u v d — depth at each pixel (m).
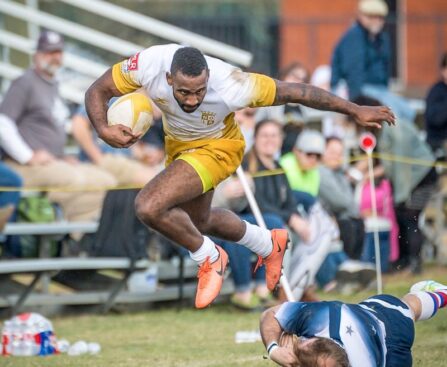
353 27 34.69
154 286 27.50
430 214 35.34
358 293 27.77
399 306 15.77
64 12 55.53
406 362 15.44
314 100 16.34
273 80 16.23
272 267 18.14
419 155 31.05
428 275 31.22
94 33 41.47
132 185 28.33
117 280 27.58
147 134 28.94
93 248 26.88
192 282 29.30
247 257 26.44
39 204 27.80
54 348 21.41
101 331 24.05
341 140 29.94
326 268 28.31
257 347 21.25
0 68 40.34
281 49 53.41
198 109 16.02
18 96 28.80
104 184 28.55
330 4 58.38
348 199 28.80
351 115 16.59
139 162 29.69
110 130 15.98
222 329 23.97
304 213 28.14
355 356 14.62
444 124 32.97
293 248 26.34
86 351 21.25
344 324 14.80
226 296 28.62
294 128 30.27
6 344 21.30
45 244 27.27
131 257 26.47
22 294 25.59
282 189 26.62
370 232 29.77
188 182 16.22
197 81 15.43
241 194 26.05
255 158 26.78
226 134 16.66
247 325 24.48
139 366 19.66
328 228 26.41
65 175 27.97
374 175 30.59
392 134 30.66
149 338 22.89
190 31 50.84
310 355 14.16
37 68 29.30
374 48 34.84
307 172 28.36
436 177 31.53
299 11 58.75
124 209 26.69
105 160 29.52
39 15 41.03
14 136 28.11
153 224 16.12
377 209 30.56
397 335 15.37
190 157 16.41
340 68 34.91
